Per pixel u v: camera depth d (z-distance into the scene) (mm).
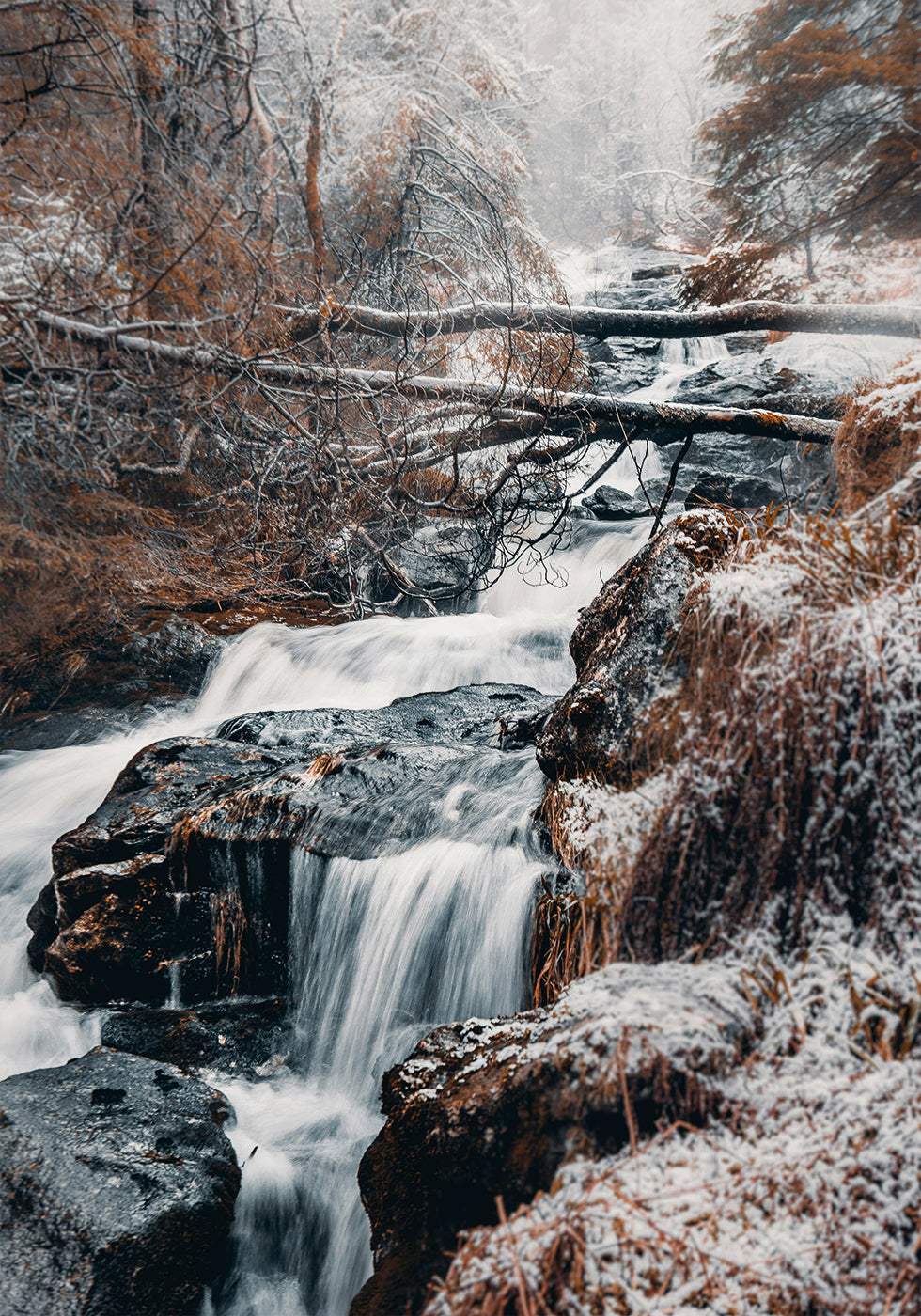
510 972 3416
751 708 2594
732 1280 1723
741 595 2848
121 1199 2975
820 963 2248
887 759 2330
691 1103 2031
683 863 2568
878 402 4398
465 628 10133
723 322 9188
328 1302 3143
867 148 8086
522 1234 1935
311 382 8211
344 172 13102
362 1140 3582
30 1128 3201
